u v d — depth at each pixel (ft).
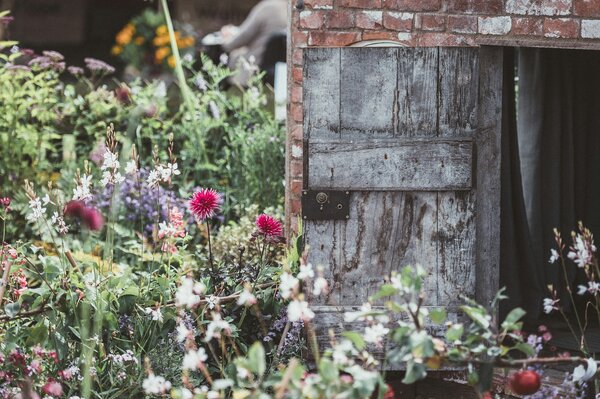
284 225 22.98
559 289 23.21
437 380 18.21
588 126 23.40
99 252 23.27
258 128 26.78
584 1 19.76
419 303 12.33
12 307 16.08
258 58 34.60
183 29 37.83
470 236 17.62
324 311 17.63
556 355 19.89
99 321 15.80
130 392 16.29
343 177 17.47
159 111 27.37
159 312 16.44
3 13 26.35
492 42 18.48
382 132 17.47
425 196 17.57
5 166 25.54
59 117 27.14
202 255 22.13
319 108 17.40
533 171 23.08
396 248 17.65
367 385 11.04
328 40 20.70
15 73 26.16
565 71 22.88
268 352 17.90
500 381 17.38
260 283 18.29
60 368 16.16
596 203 23.48
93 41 47.11
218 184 26.30
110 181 17.15
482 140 18.17
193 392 15.67
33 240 23.99
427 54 17.37
